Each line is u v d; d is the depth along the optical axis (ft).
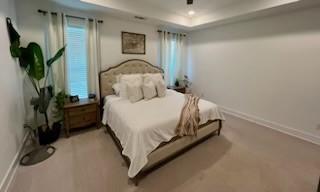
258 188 5.87
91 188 5.79
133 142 6.07
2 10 6.49
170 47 15.29
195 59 16.47
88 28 10.50
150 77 11.25
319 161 7.45
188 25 14.02
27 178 6.19
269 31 10.69
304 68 9.39
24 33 8.75
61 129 10.09
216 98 15.03
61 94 9.34
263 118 11.69
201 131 8.53
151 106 8.80
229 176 6.48
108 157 7.59
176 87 15.57
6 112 6.24
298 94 9.80
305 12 9.01
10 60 7.06
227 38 13.35
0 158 5.48
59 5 9.38
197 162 7.34
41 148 8.07
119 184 6.01
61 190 5.67
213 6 11.21
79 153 7.87
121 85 10.44
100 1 9.10
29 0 8.67
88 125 10.48
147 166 6.31
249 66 12.11
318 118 9.15
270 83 11.05
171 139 7.16
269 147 8.63
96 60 10.94
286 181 6.21
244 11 10.14
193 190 5.79
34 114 8.66
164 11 12.07
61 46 9.56
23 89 8.81
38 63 7.96
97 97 11.24
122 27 12.13
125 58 12.66
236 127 11.20
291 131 10.23
